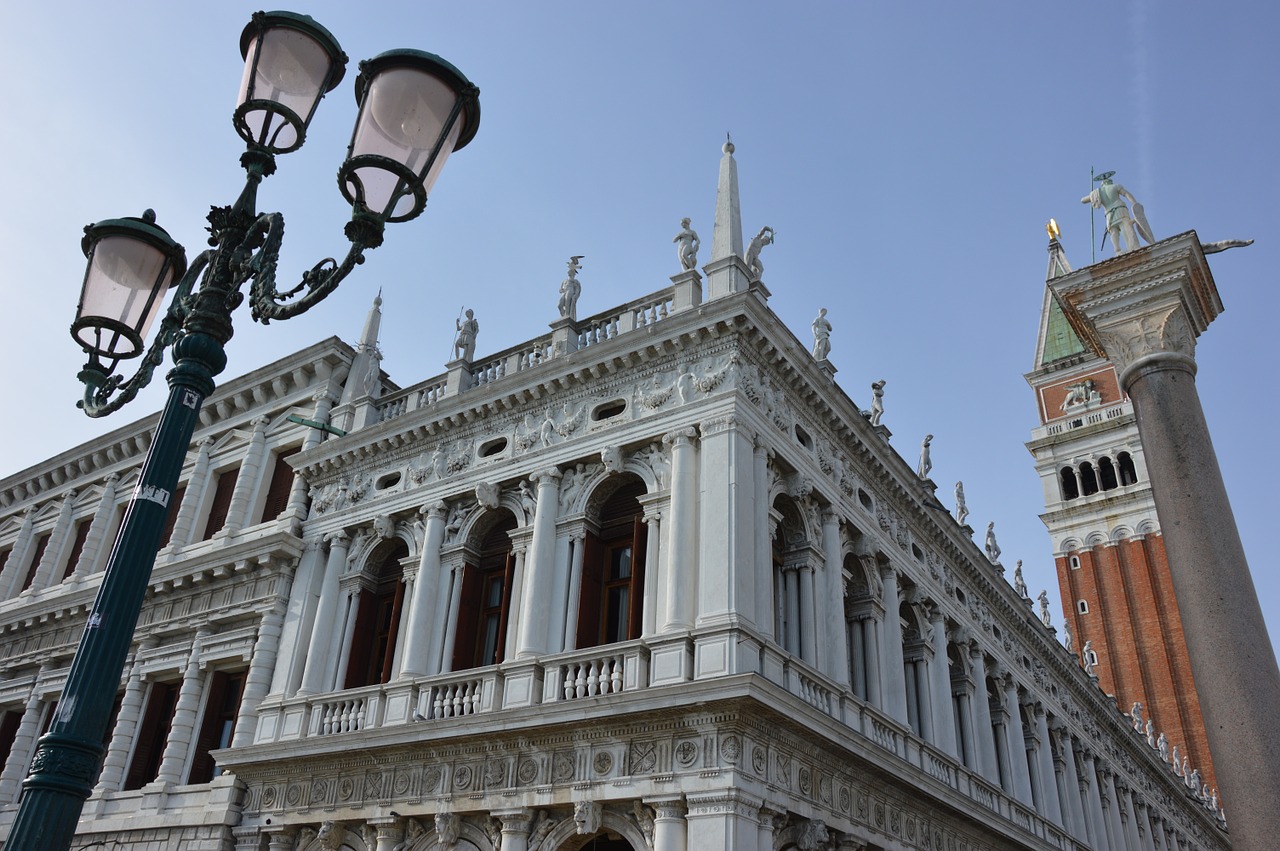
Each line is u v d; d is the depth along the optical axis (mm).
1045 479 96750
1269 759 13109
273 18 10578
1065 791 45250
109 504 42406
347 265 10086
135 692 34062
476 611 28391
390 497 31328
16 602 42156
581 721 22266
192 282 11602
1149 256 16938
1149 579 87125
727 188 28844
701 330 26203
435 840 24297
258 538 33000
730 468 24156
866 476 32500
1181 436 15695
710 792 20109
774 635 26172
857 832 24297
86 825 31297
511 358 31500
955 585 38938
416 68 10070
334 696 28266
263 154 10883
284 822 27109
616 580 26500
